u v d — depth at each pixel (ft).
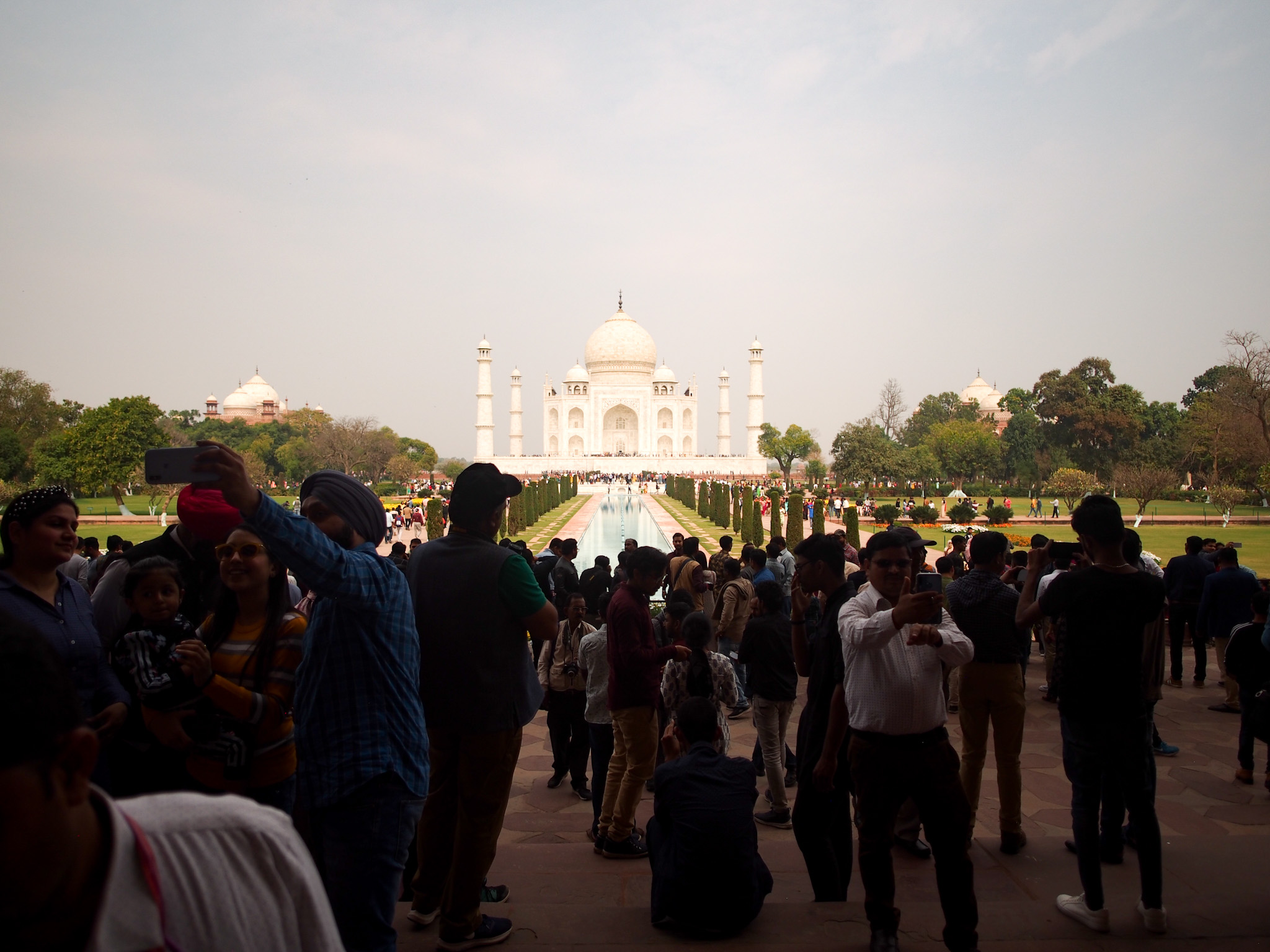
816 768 22.34
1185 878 23.56
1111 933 20.36
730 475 395.96
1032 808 31.48
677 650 27.99
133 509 231.30
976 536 28.45
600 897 24.07
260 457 366.22
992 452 326.44
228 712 16.83
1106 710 20.66
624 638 27.35
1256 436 225.35
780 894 25.08
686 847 20.38
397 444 400.47
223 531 19.57
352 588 15.51
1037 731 41.14
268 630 18.03
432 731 19.60
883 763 19.34
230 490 13.75
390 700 16.61
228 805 7.83
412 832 16.87
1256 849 25.52
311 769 16.35
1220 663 44.45
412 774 16.63
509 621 19.43
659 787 21.84
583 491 340.18
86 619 19.93
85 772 6.70
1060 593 21.63
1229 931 20.42
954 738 40.60
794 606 25.77
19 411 261.03
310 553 14.71
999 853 26.94
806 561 24.04
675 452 454.40
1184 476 318.04
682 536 61.36
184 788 18.71
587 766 38.63
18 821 6.13
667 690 30.01
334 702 16.39
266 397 585.63
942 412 464.65
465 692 19.06
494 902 22.76
